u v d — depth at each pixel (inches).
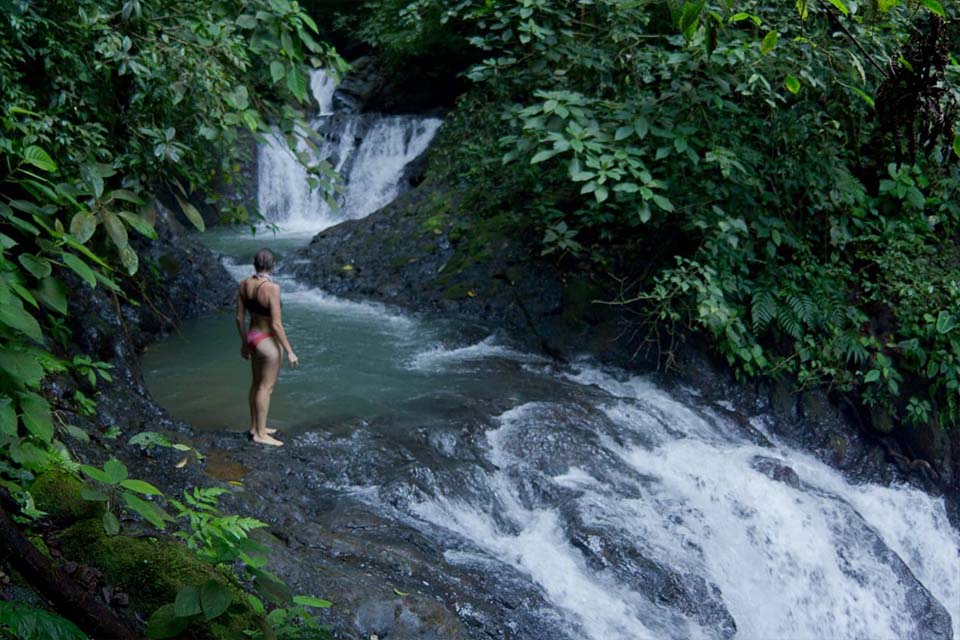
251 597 148.0
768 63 346.0
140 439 225.3
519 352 393.7
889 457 379.9
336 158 697.6
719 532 273.4
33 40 233.1
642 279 408.5
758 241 401.1
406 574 209.5
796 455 368.8
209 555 143.8
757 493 295.1
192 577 142.1
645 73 386.6
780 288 388.8
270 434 281.9
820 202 392.5
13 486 148.6
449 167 557.3
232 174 293.0
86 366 257.9
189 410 311.0
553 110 366.9
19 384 126.6
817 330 390.6
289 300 463.2
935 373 375.6
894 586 286.7
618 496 275.7
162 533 165.9
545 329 403.5
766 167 385.7
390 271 470.3
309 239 597.0
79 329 277.1
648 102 370.3
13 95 216.5
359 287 465.1
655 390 371.9
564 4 406.9
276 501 238.7
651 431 327.6
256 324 273.3
